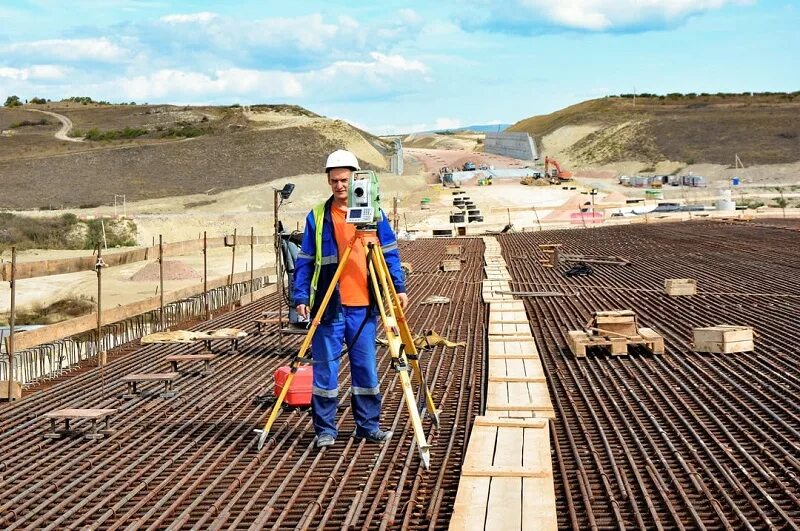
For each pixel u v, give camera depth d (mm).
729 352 9680
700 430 6832
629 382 8570
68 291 27062
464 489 5410
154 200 68562
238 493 5691
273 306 14922
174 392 8492
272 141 94688
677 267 19125
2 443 7098
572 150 120125
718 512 5082
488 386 8133
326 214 6633
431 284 17641
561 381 8695
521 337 10820
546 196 67000
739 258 20281
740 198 63250
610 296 14977
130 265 32906
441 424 7191
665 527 4988
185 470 6223
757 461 6000
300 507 5492
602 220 46219
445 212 55906
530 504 5137
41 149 96062
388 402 7945
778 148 96500
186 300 14227
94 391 8844
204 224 52688
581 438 6742
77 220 48812
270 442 6727
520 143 120375
